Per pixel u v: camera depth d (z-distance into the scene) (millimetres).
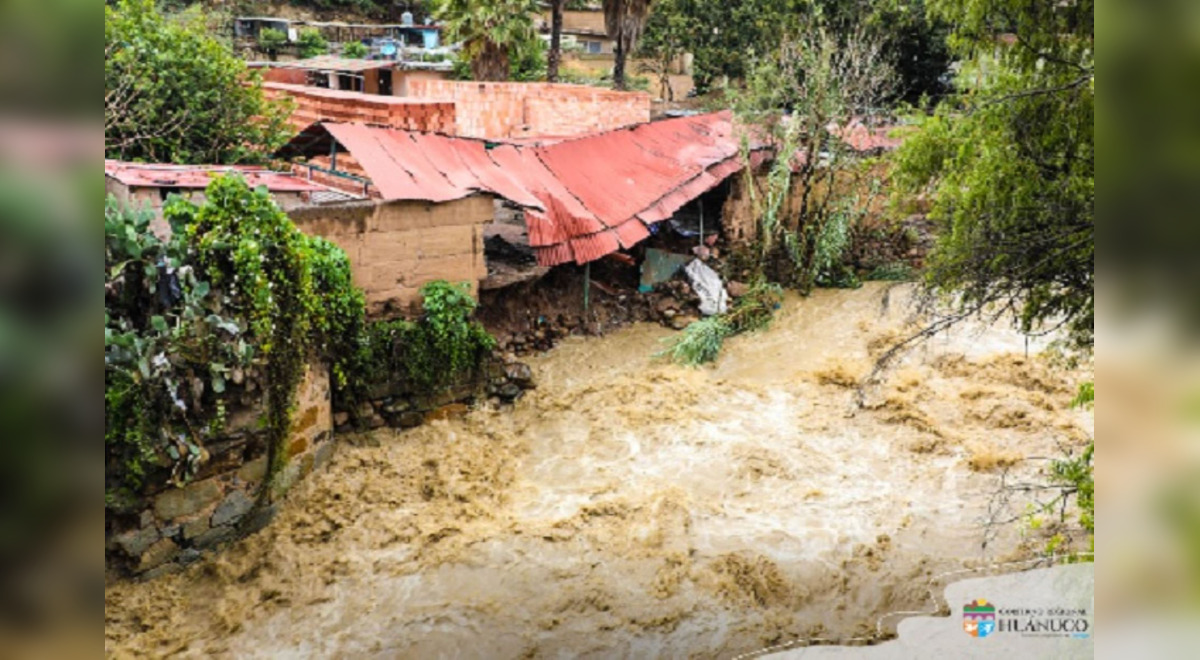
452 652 7516
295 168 12867
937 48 23406
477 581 8461
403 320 11211
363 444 10594
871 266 18031
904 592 8180
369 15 39219
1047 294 7648
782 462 10750
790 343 14852
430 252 11555
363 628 7812
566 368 13430
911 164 10516
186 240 8133
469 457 10695
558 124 20219
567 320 14508
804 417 12055
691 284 15945
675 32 29125
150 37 13438
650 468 10680
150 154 13156
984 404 12188
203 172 11000
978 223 8180
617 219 14414
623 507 9695
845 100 16938
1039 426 11516
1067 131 7984
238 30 32188
